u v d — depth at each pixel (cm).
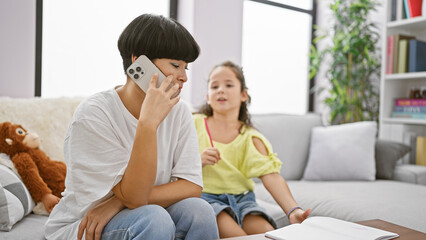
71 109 164
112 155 88
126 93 96
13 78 190
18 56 191
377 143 216
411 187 184
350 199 158
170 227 82
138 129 84
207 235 90
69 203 92
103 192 83
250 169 140
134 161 83
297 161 225
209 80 154
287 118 231
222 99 147
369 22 301
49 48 217
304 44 337
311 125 238
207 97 157
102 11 235
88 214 86
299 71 336
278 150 219
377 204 148
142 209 83
